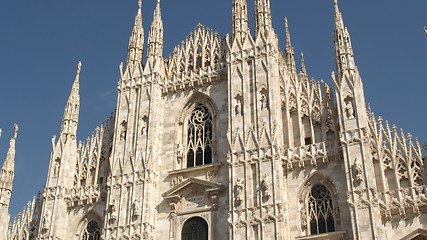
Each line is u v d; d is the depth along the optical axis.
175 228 52.31
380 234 43.97
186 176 54.91
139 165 55.44
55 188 57.69
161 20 65.69
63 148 59.88
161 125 58.84
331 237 46.28
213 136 56.25
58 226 55.94
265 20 59.00
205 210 52.03
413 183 46.81
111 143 60.38
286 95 54.78
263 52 56.41
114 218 53.41
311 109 53.28
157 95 59.59
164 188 55.16
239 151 51.88
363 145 47.66
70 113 62.25
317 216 48.25
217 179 53.31
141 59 63.72
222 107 57.19
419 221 44.91
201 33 63.53
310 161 50.12
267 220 47.78
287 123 53.31
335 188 48.34
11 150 63.50
